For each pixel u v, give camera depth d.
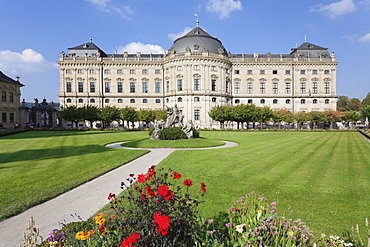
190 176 14.30
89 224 6.74
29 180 13.56
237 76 92.44
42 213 9.28
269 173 15.01
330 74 91.50
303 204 9.67
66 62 88.19
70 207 9.88
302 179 13.52
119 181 13.77
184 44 88.75
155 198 5.93
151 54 91.75
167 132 34.00
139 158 21.52
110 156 21.95
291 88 92.44
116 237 5.43
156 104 91.19
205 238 5.88
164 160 20.08
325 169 16.14
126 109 76.06
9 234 7.61
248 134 54.03
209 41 90.00
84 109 71.69
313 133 57.31
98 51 93.38
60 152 24.36
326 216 8.52
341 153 23.28
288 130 71.25
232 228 6.59
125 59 90.56
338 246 6.16
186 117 82.88
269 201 10.00
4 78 68.81
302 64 91.88
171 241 5.31
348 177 13.95
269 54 94.50
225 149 27.20
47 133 54.00
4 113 66.75
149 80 91.25
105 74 90.50
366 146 28.94
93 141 36.12
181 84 84.50
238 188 11.82
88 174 14.99
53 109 78.38
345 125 92.19
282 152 24.11
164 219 4.68
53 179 13.80
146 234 5.36
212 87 85.19
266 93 92.38
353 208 9.24
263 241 5.74
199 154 23.36
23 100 74.44
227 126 85.25
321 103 91.81
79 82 89.31
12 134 50.53
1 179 13.77
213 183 12.73
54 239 5.78
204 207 9.29
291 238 5.75
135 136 45.84
